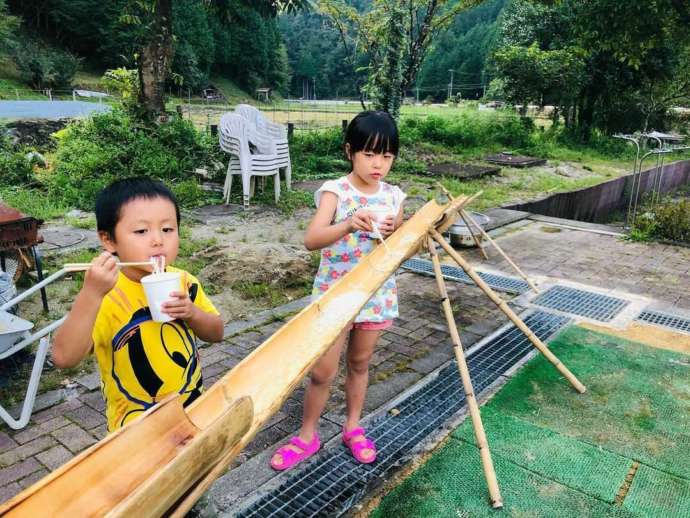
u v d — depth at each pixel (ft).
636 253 20.86
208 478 3.47
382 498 7.28
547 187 38.50
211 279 15.99
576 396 10.00
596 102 71.31
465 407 9.59
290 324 5.15
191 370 5.06
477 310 14.58
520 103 68.23
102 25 140.56
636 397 9.98
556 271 18.39
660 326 13.58
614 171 50.52
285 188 31.40
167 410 3.66
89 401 9.86
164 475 2.91
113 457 3.28
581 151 63.36
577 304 15.15
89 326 4.19
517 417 9.26
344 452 8.25
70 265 4.23
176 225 5.00
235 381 4.42
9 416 8.83
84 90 119.14
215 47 171.53
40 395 9.98
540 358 11.51
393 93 44.42
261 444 8.58
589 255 20.51
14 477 7.84
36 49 120.06
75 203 25.67
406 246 6.89
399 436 8.72
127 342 4.75
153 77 31.86
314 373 7.65
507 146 60.08
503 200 32.12
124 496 3.15
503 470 7.86
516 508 7.11
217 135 34.53
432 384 10.48
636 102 68.54
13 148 33.27
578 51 29.25
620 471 7.88
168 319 4.49
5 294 11.23
